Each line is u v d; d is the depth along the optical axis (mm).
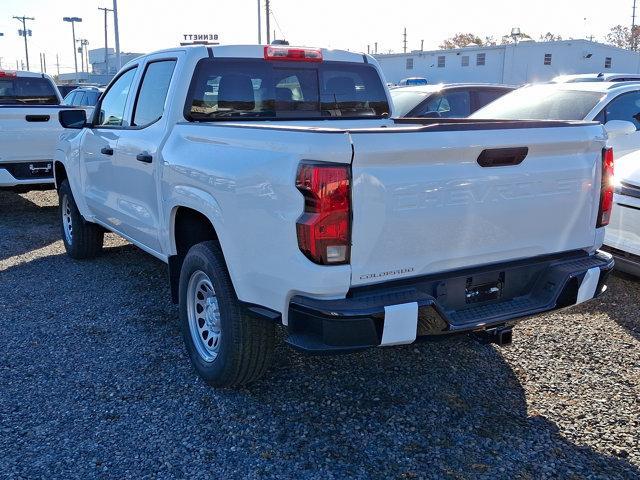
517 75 41375
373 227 2891
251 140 3264
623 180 5406
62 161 6492
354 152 2777
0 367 4133
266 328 3498
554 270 3473
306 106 4965
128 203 4945
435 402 3650
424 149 2918
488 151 3098
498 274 3359
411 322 2928
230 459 3137
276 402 3662
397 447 3223
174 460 3129
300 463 3100
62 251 7215
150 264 6559
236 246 3297
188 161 3771
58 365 4160
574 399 3666
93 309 5219
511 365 4105
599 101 6973
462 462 3092
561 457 3119
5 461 3104
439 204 3027
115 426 3426
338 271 2865
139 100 4934
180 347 4434
